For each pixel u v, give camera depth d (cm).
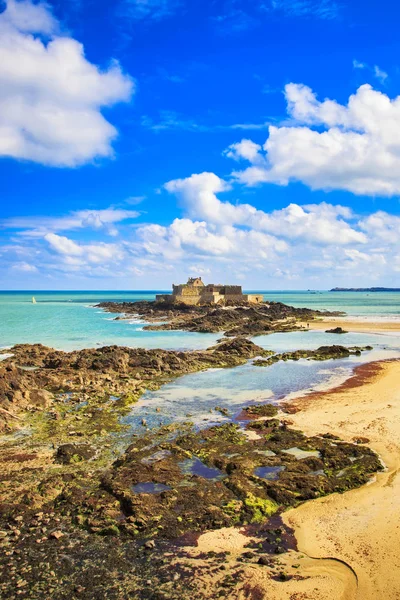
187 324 8994
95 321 10638
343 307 16462
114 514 1703
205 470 2117
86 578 1365
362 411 3005
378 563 1438
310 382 3997
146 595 1297
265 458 2231
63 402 3294
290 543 1552
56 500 1814
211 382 4019
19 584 1334
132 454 2259
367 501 1820
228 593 1308
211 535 1588
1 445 2438
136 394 3538
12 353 5400
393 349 5981
